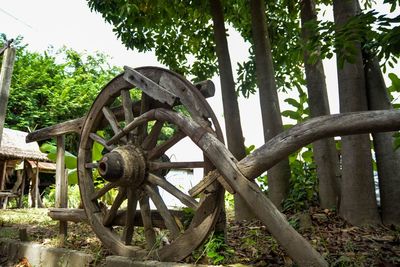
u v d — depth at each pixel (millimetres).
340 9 4191
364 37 3109
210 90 3098
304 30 5023
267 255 2910
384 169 4129
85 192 3805
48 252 3805
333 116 2256
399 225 3869
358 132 2186
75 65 20453
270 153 2434
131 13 5879
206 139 2754
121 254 3297
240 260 2879
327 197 4609
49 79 17625
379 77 4297
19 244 4180
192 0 6160
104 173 3029
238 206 5184
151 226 3240
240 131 5566
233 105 5594
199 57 7602
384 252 2955
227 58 5723
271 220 2383
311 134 2297
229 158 2625
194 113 2924
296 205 4805
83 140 3932
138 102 3738
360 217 3963
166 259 2965
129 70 3400
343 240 3363
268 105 5289
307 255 2244
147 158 3271
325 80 5133
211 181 2750
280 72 6941
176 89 3074
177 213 3334
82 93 17625
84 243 4012
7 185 13633
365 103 4113
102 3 5977
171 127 15742
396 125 2072
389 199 4012
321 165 4727
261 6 5609
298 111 5840
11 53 5496
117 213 3621
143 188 3281
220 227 3021
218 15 5797
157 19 6355
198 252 2988
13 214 7480
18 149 11102
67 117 17453
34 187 12023
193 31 7258
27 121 16031
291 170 5438
